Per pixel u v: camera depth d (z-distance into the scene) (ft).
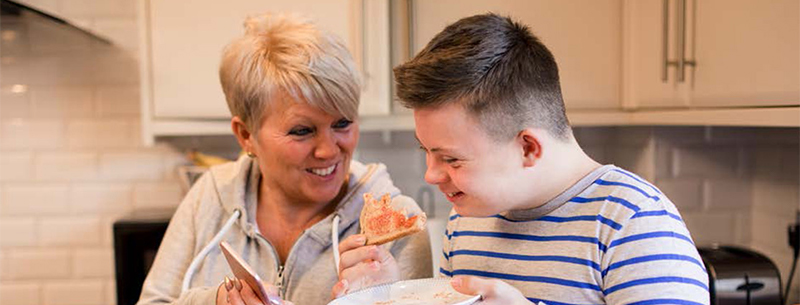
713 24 4.67
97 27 7.00
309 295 3.83
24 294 7.24
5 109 7.05
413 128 6.16
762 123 4.09
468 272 3.10
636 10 5.87
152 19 6.01
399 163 7.36
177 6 6.00
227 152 7.23
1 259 7.19
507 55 2.66
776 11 3.96
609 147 7.31
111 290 7.30
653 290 2.45
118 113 7.14
